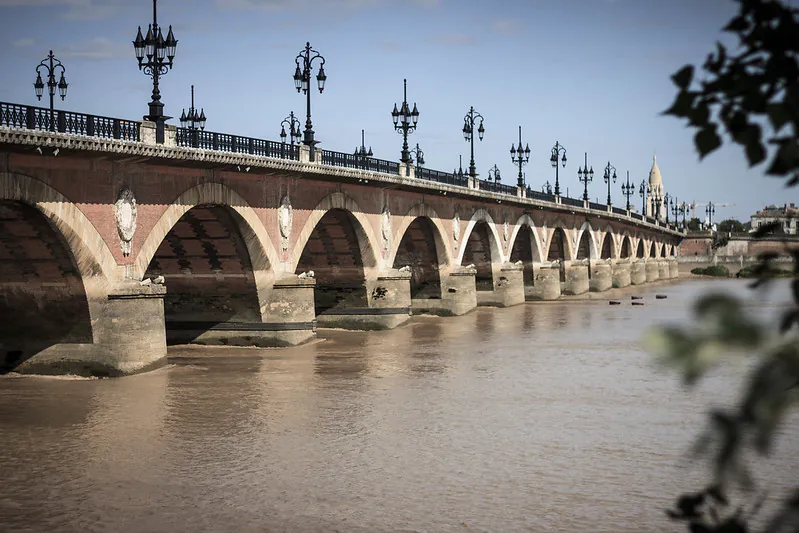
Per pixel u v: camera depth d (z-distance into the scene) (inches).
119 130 1200.2
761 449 95.6
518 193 2883.9
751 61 104.5
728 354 95.1
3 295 1219.2
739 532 117.5
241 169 1434.5
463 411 1036.5
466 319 2273.6
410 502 691.4
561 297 3289.9
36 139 1024.9
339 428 947.3
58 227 1122.7
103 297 1211.9
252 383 1220.5
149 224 1278.3
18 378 1225.4
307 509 678.5
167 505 692.7
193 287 1615.4
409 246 2367.1
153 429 940.6
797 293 108.7
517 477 755.4
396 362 1441.9
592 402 1085.8
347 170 1737.2
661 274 5059.1
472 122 2559.1
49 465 804.6
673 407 1043.9
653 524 631.2
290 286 1593.3
